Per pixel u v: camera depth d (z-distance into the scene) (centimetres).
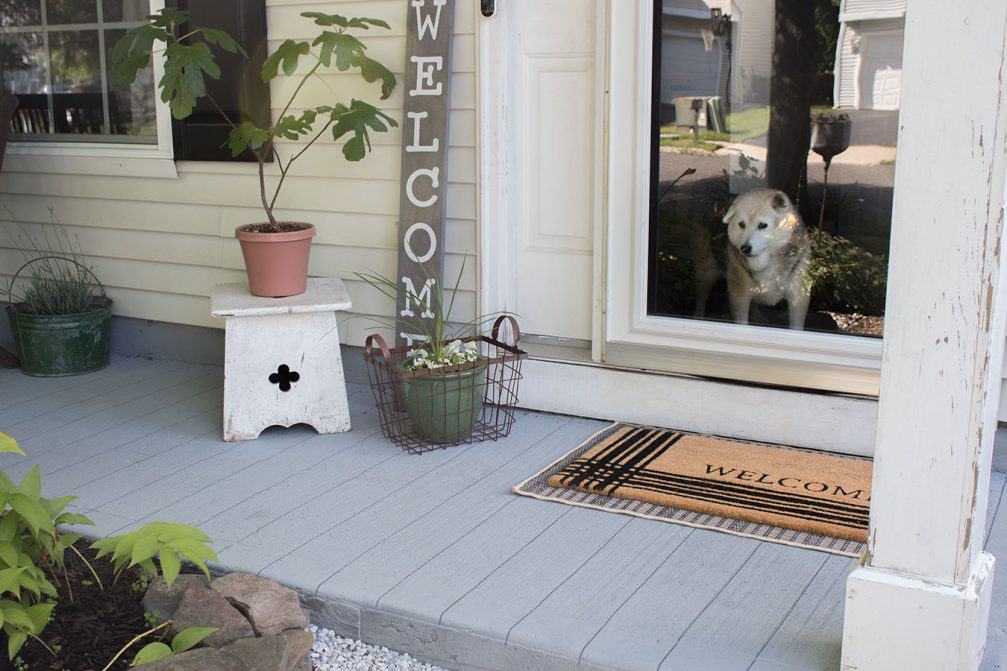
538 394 384
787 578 256
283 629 236
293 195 422
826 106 337
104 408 409
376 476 330
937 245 190
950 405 194
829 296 341
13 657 212
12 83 483
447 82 376
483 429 365
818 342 333
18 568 217
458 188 388
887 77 327
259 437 371
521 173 378
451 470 333
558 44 362
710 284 356
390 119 369
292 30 408
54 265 491
